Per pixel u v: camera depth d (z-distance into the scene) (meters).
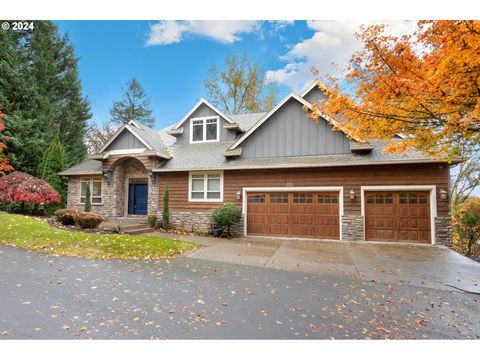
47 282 4.91
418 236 9.98
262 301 4.48
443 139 5.29
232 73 23.31
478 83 4.17
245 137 12.41
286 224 11.41
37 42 18.25
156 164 13.36
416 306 4.47
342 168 10.80
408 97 4.77
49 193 12.81
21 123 15.91
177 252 7.83
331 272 6.32
